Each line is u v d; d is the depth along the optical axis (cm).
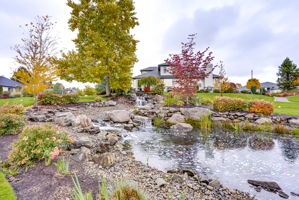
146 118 1184
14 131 561
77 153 451
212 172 439
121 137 779
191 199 292
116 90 2269
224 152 592
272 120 1037
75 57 1741
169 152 589
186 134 855
